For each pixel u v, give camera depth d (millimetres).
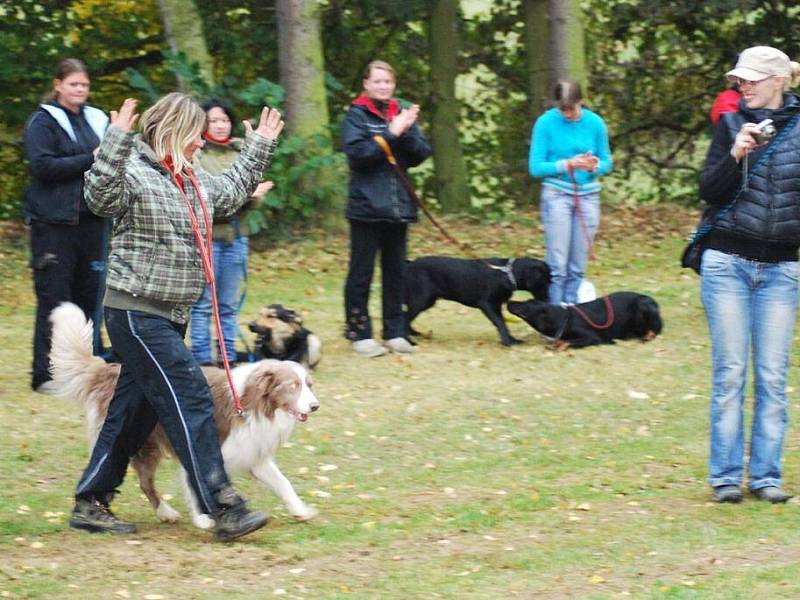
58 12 26281
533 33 27484
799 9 28125
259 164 9023
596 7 28547
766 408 9508
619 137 30062
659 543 8641
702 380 13719
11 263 21031
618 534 8898
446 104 28094
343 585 7848
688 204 29516
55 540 8766
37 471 10641
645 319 15445
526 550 8578
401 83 29453
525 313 15297
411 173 29344
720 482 9578
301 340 13766
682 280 19594
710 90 29422
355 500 10031
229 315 13438
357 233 14500
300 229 23047
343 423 12258
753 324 9398
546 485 10344
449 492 10211
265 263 21203
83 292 12602
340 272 20688
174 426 8453
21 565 8148
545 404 12906
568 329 15273
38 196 12234
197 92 22797
